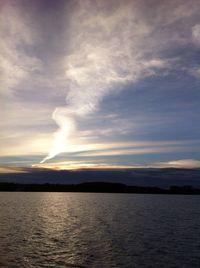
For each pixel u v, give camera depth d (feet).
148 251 125.80
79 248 130.62
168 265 104.83
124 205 474.49
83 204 497.05
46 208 381.60
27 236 159.22
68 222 226.58
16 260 110.01
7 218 245.45
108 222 228.22
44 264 105.40
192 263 107.55
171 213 319.27
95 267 102.06
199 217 275.18
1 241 143.02
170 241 148.46
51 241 146.41
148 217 269.23
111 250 127.13
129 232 176.96
